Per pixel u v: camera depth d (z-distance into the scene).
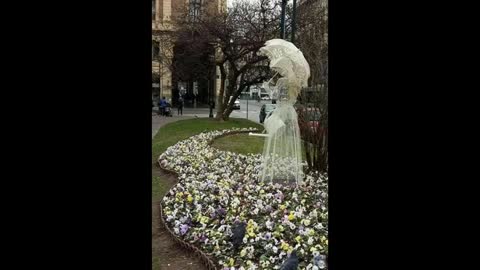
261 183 7.28
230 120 23.73
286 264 3.28
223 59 23.14
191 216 5.35
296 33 12.48
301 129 8.45
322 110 8.16
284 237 4.25
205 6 25.00
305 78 7.43
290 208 5.51
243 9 21.41
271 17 20.33
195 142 13.70
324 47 8.32
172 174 9.16
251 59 21.84
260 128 19.91
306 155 8.50
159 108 30.97
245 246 4.09
